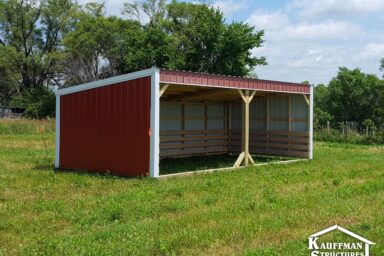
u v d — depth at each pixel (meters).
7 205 8.32
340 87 51.94
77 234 6.28
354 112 52.09
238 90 14.33
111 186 10.45
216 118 19.44
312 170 13.43
